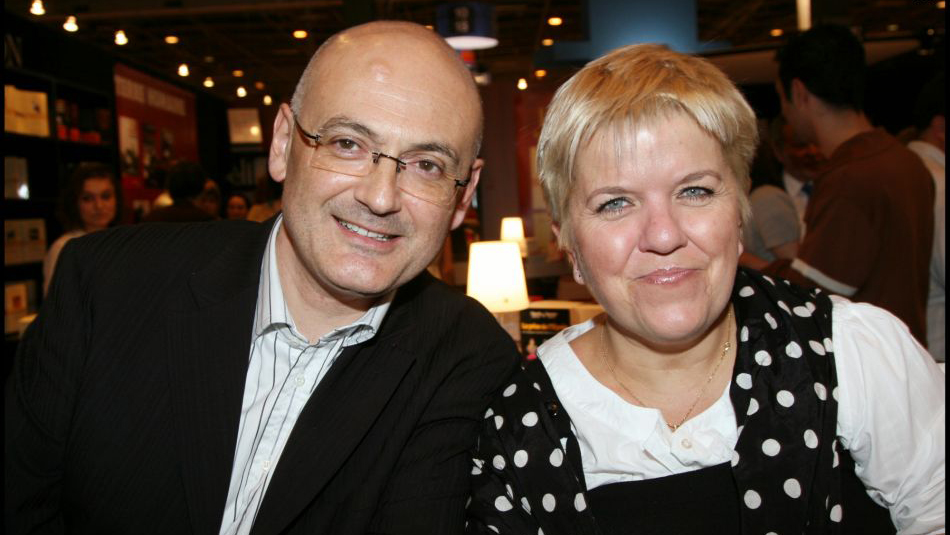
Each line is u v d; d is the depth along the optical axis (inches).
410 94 49.7
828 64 87.8
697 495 46.1
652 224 44.0
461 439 55.1
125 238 59.3
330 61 51.4
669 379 49.9
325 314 55.2
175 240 59.5
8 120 230.4
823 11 157.8
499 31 430.3
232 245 59.4
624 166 44.2
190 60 469.4
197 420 51.9
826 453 45.1
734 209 45.9
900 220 81.3
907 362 47.5
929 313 94.1
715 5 362.6
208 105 426.9
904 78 285.1
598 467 48.0
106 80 296.8
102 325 54.1
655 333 45.6
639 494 46.9
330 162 50.2
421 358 56.7
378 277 51.2
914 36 238.7
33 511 54.4
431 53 51.4
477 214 311.6
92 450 51.4
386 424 55.2
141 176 317.4
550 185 49.2
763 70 160.4
